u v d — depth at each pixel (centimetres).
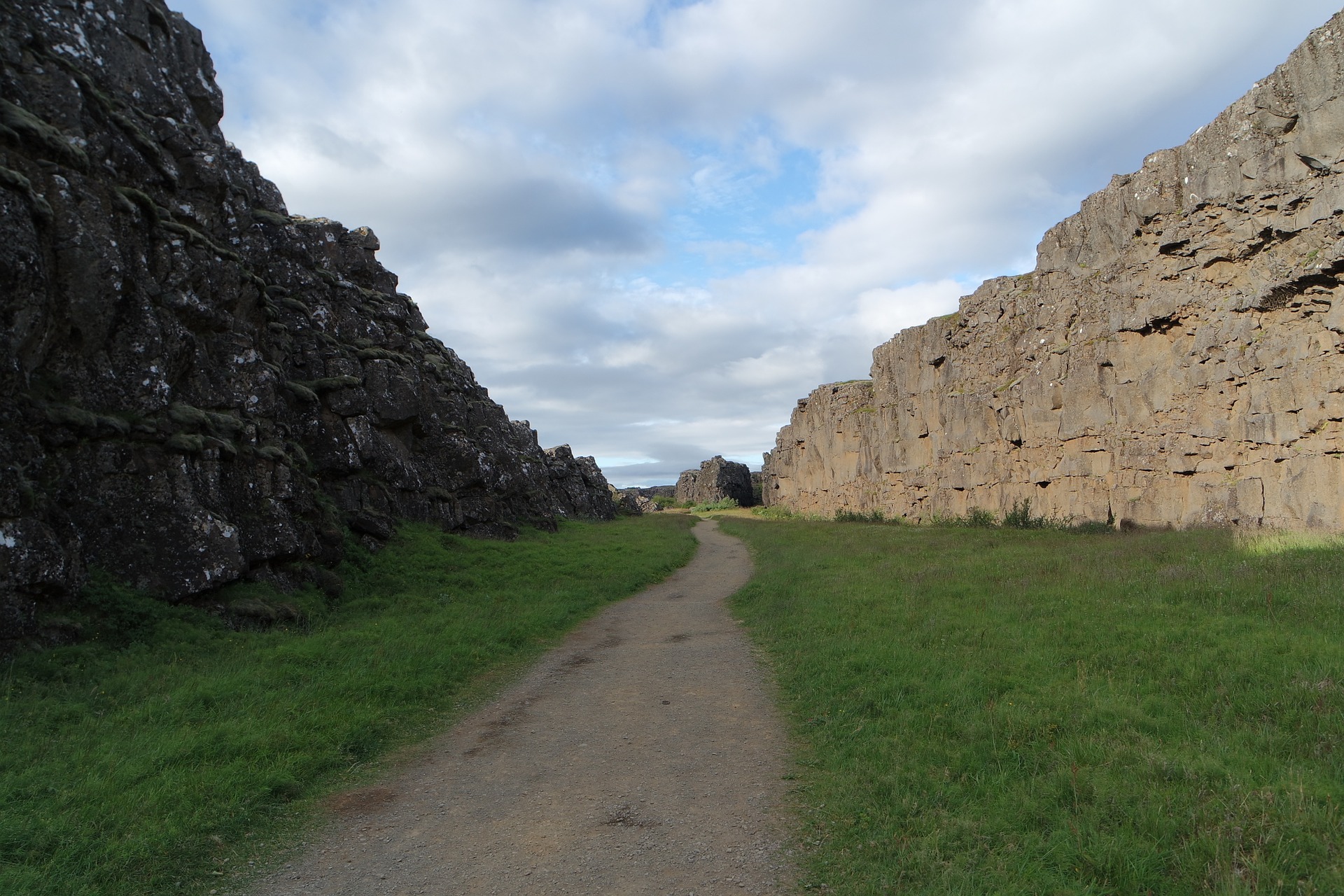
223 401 1717
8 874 567
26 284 1239
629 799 739
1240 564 1512
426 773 838
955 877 535
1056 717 803
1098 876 530
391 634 1447
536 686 1195
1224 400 2312
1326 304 1986
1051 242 3372
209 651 1254
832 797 698
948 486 4134
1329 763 649
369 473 2473
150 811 686
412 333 3344
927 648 1140
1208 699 823
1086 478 3011
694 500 11788
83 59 1652
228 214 2025
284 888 594
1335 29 1898
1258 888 491
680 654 1367
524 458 4425
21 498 1152
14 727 866
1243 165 2216
